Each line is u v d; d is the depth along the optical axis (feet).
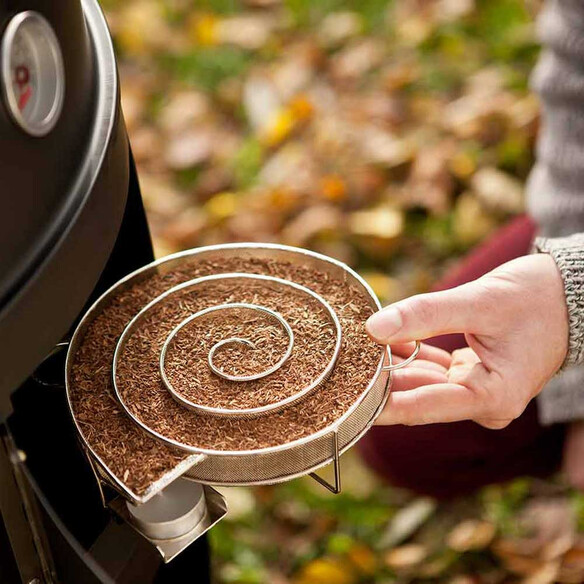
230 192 5.07
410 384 2.89
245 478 2.51
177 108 5.54
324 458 2.53
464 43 5.68
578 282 2.85
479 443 3.48
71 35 2.45
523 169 4.95
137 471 2.49
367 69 5.68
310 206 4.88
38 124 2.35
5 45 2.27
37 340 2.38
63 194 2.42
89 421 2.58
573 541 3.79
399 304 2.67
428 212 4.83
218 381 2.61
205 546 3.08
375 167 5.00
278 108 5.50
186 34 6.02
